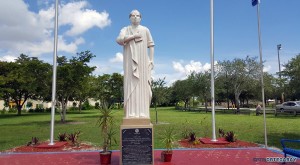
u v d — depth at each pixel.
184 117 33.38
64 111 28.30
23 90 44.41
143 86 9.57
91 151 11.85
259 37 12.42
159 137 15.91
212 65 13.82
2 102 67.38
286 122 24.81
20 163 9.79
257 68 43.69
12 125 25.59
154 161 9.77
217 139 14.02
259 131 18.31
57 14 13.30
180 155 10.81
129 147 8.95
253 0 12.70
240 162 9.60
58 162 9.87
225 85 46.00
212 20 13.82
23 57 50.75
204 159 10.11
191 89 51.00
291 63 37.38
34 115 45.09
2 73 41.97
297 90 38.78
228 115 37.03
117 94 52.53
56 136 17.25
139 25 9.86
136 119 9.16
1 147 13.38
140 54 9.63
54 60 13.19
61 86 27.33
